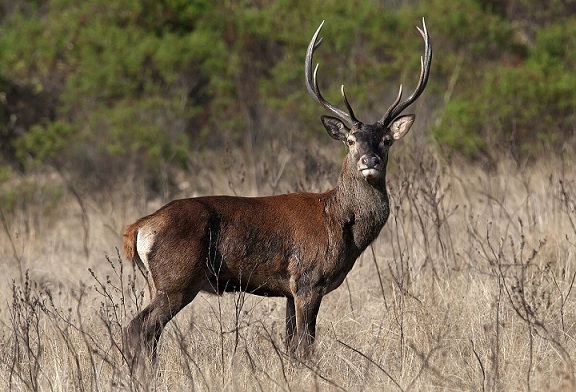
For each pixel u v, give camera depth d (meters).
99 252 30.20
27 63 51.53
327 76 48.69
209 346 18.52
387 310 20.02
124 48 49.12
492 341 17.14
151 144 44.22
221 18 52.12
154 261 18.14
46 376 16.69
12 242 29.08
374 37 48.72
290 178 36.03
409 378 16.27
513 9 53.56
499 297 19.00
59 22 52.22
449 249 24.45
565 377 15.34
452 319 19.48
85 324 20.25
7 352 18.20
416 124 42.94
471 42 48.91
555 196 25.91
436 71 46.75
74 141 45.09
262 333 19.22
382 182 19.25
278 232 18.62
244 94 48.62
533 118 39.97
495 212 28.77
